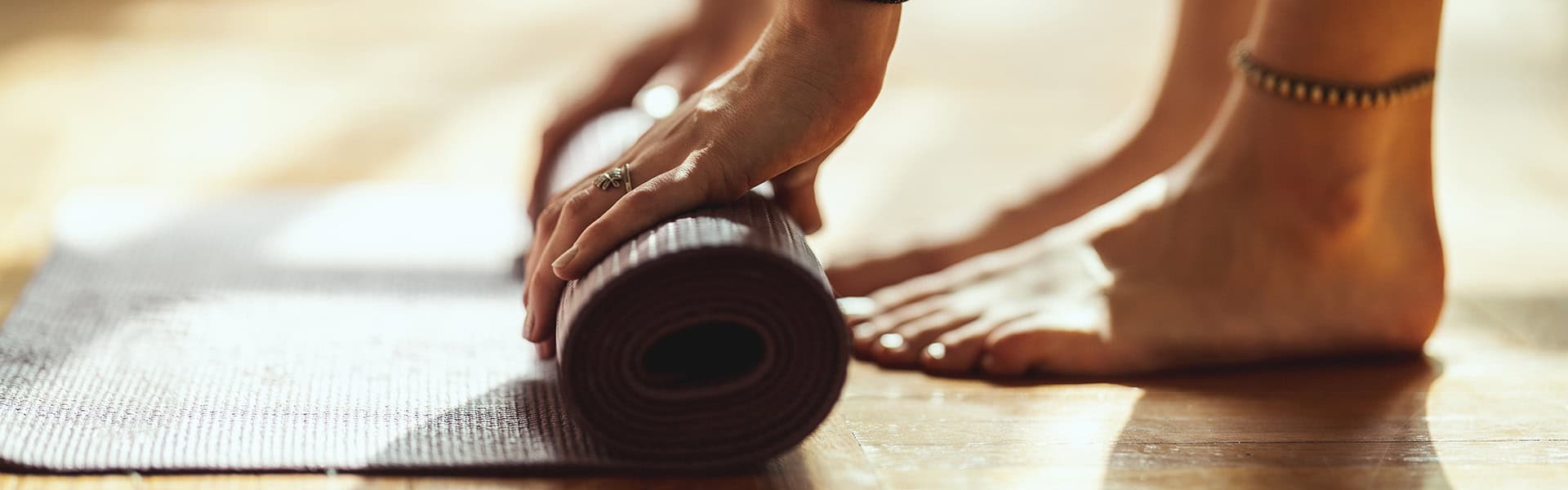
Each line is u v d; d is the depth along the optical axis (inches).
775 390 29.7
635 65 49.1
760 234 29.1
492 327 41.8
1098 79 90.7
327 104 79.2
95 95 78.6
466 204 60.4
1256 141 40.1
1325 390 38.6
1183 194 41.6
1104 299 40.7
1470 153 74.0
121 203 57.6
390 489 28.5
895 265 47.6
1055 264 42.6
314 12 105.0
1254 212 40.5
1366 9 37.0
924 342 40.9
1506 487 31.1
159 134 71.1
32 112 74.2
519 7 108.8
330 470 29.2
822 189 65.3
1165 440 33.9
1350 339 41.2
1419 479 31.5
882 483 30.4
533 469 29.5
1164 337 40.1
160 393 33.9
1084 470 31.5
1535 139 77.2
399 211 58.7
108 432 30.8
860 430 34.3
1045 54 97.9
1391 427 35.2
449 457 29.8
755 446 29.8
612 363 28.8
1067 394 37.9
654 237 28.9
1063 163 51.1
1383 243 40.6
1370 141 38.7
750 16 49.8
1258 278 40.6
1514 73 91.8
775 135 31.6
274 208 58.1
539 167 48.3
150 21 99.1
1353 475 31.6
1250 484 30.9
